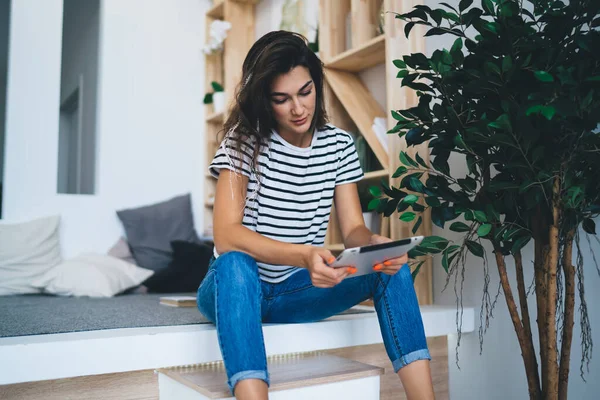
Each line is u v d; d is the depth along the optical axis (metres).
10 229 3.06
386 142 2.38
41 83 3.33
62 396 1.36
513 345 1.90
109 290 2.82
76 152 3.69
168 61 3.84
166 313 1.94
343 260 1.07
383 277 1.30
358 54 2.51
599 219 1.63
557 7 1.29
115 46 3.66
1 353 1.22
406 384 1.23
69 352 1.30
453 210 1.46
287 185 1.41
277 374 1.27
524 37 1.28
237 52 3.78
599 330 1.61
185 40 3.92
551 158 1.26
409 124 1.50
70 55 3.53
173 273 3.16
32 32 3.32
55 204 3.35
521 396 1.87
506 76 1.25
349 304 1.41
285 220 1.43
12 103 3.24
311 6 3.24
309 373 1.28
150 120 3.75
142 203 3.68
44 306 2.26
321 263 1.11
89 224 3.46
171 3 3.88
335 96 2.75
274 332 1.53
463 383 2.09
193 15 3.97
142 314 1.90
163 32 3.84
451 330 1.99
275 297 1.48
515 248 1.39
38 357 1.26
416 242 1.14
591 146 1.25
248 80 1.32
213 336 1.50
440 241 1.45
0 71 3.38
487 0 1.33
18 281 2.92
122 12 3.70
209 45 3.74
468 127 1.40
